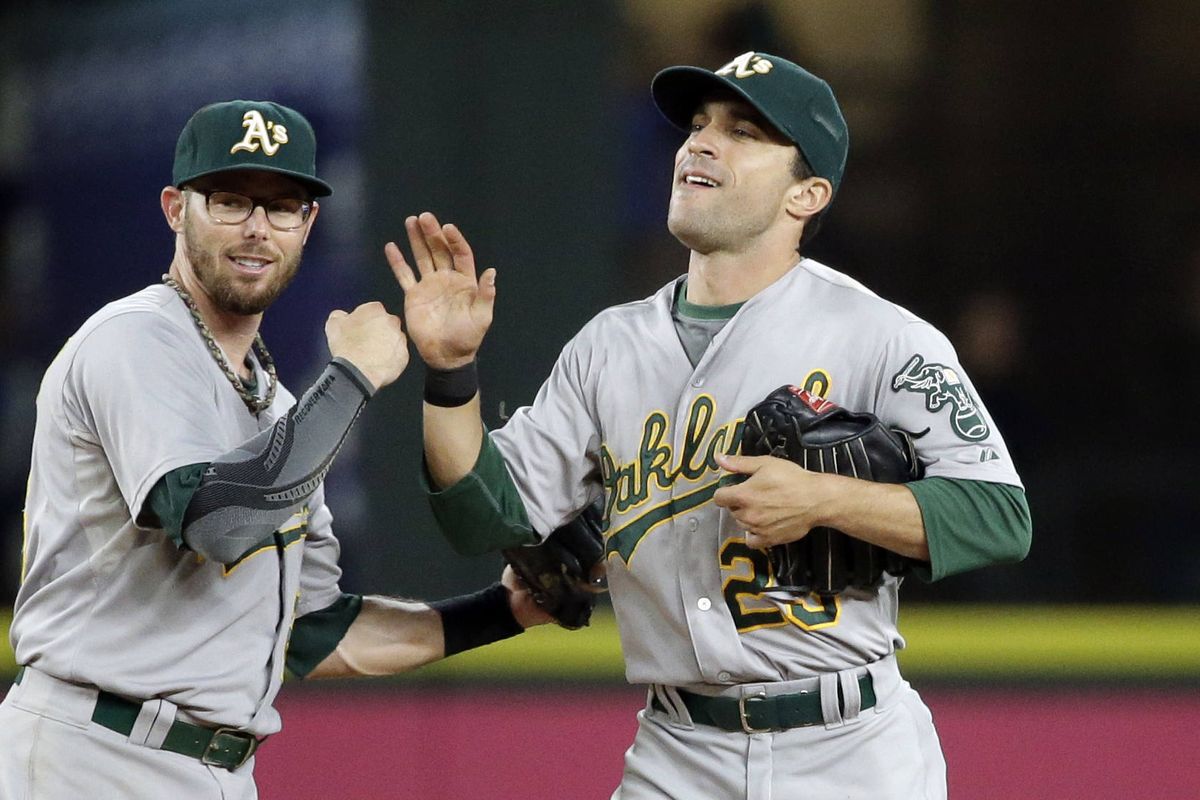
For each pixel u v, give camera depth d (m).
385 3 22.09
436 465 11.98
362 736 19.55
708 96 12.17
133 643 11.48
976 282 27.86
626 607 12.32
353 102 23.78
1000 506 11.45
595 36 22.44
